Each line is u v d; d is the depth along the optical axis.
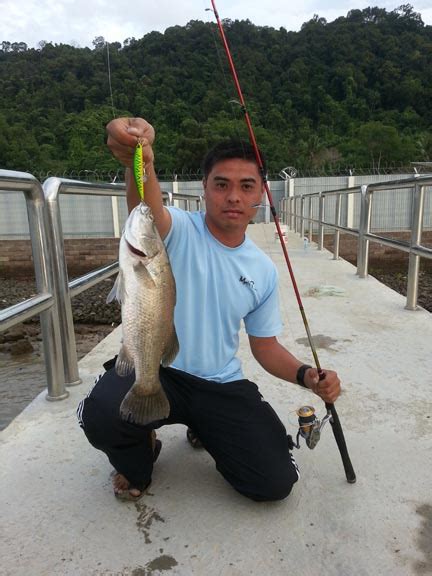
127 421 1.48
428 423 2.28
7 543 1.51
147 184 1.55
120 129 1.43
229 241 1.72
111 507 1.68
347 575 1.38
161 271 1.43
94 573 1.39
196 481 1.82
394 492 1.76
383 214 18.84
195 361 1.72
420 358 3.12
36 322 8.63
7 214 17.47
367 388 2.67
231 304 1.72
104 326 8.51
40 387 5.80
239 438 1.61
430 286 12.34
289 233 12.41
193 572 1.39
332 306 4.56
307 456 2.00
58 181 2.55
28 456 2.01
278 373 1.87
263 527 1.57
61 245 2.55
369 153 39.75
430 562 1.43
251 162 1.63
